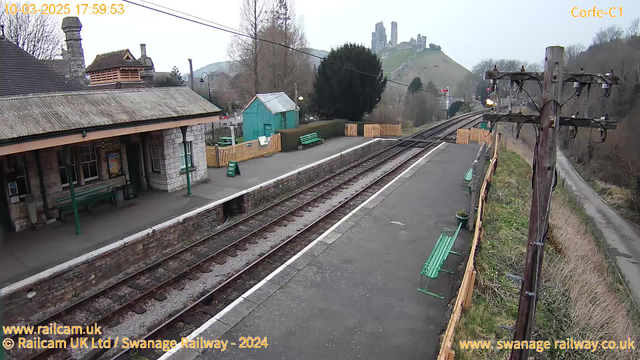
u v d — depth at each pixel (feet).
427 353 21.54
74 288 31.30
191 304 28.35
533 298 16.70
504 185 55.42
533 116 16.67
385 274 29.81
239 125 117.60
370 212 43.14
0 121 31.96
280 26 136.56
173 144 50.26
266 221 46.16
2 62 42.47
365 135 101.86
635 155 93.09
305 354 21.38
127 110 41.98
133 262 36.11
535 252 16.35
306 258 32.01
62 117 35.81
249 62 127.54
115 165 47.11
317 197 53.42
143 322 26.86
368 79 106.73
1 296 26.71
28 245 34.45
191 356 21.04
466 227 38.58
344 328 23.52
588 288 34.17
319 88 109.70
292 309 25.29
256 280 32.22
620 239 71.26
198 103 51.42
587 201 94.63
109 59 57.41
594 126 15.85
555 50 15.14
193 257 36.76
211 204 45.52
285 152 79.25
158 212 42.93
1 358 22.50
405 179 57.21
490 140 75.61
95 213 42.70
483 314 25.36
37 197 38.63
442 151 80.23
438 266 27.20
